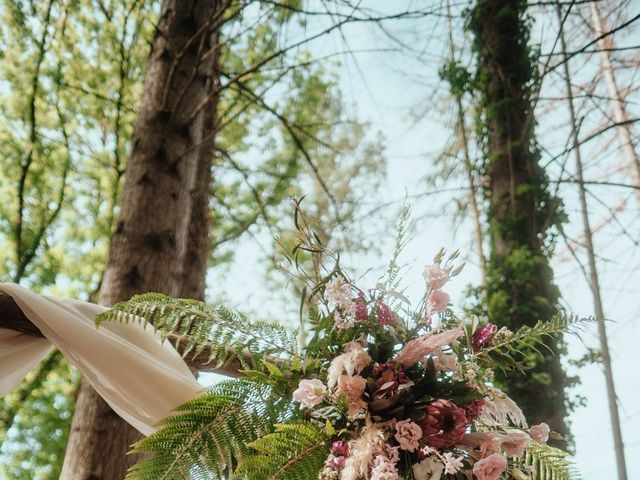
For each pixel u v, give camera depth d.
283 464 1.83
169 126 4.94
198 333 2.14
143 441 1.88
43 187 10.89
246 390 2.01
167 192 4.68
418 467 1.84
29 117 10.60
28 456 9.84
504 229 7.00
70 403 10.05
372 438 1.84
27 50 10.35
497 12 7.99
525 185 7.15
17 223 10.59
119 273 4.28
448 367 2.04
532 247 6.89
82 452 3.58
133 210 4.53
